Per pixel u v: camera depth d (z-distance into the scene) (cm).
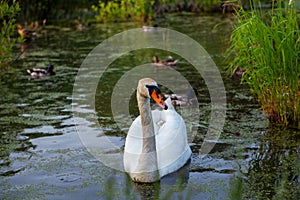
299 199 720
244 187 764
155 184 781
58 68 1750
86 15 3566
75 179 809
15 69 1748
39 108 1227
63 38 2502
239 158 879
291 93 1011
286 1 1022
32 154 922
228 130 1029
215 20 3059
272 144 940
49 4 3206
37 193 758
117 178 809
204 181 789
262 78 1060
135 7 3225
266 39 996
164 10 3712
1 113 1186
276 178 796
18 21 3058
